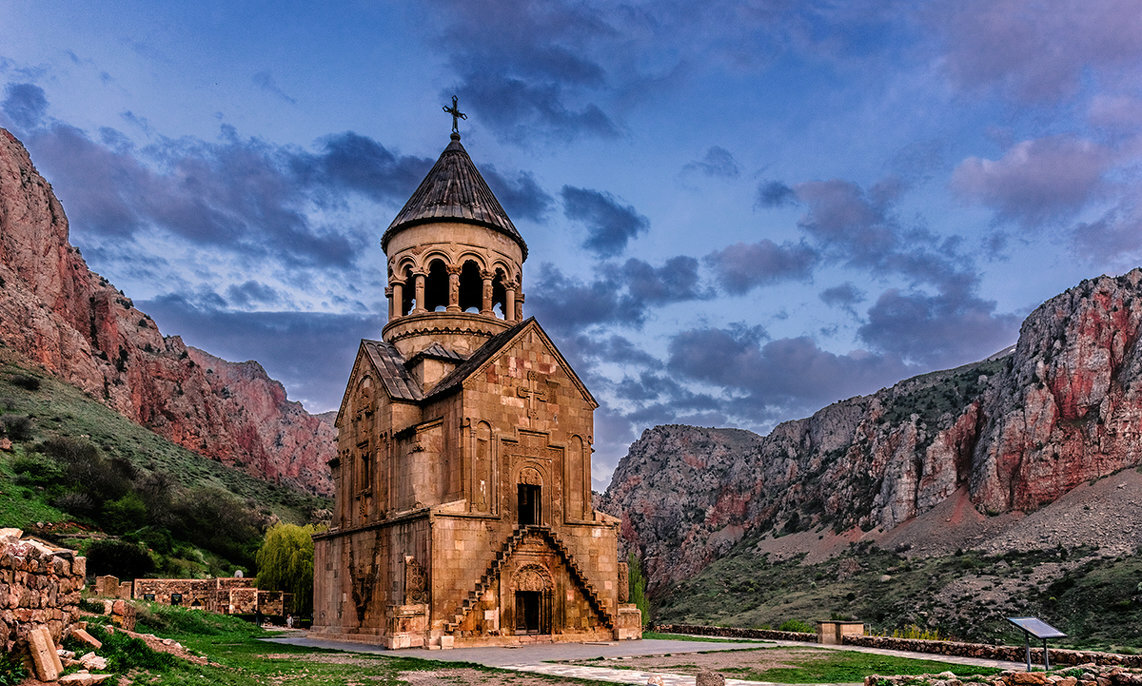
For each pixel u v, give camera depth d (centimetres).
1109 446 14062
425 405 4075
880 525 16762
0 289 14800
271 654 2942
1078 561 11762
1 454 9475
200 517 10506
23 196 16762
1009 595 11400
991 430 15888
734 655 3023
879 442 18725
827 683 2205
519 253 4778
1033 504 14362
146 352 19712
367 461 4253
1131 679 1855
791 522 19800
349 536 4216
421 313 4428
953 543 14612
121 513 9100
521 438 3922
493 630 3559
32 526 7694
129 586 5544
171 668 1750
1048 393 15188
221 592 5912
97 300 18262
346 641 3884
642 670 2520
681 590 18575
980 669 2358
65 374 15300
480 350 4194
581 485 4091
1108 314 15400
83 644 1608
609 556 4097
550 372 4100
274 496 15488
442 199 4591
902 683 1888
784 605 14675
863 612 12888
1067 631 9706
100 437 12538
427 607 3438
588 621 3878
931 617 11644
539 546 3797
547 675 2359
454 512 3581
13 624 1429
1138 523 12188
